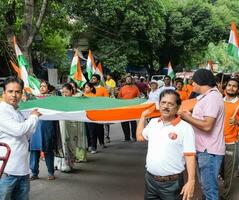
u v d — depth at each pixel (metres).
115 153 11.59
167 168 4.39
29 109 6.60
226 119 6.64
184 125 4.41
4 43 16.58
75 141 9.56
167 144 4.38
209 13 37.81
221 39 38.81
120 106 7.08
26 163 4.99
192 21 37.66
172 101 4.38
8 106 4.89
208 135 5.57
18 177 4.88
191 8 37.59
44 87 9.01
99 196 7.49
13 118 4.85
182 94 13.62
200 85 5.55
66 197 7.41
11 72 20.52
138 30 29.25
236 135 6.73
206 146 5.57
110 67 28.72
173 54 38.47
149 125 4.64
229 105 6.68
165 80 13.73
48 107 7.05
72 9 26.05
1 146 4.75
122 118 6.64
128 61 31.25
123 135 14.98
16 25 18.31
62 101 7.77
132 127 13.69
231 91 6.66
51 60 25.31
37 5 18.28
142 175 9.07
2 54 19.14
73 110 6.73
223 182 6.93
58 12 20.77
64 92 9.56
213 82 5.55
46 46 23.75
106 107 7.00
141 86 20.09
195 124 5.31
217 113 5.44
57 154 8.96
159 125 4.49
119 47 29.11
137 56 32.25
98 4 27.23
